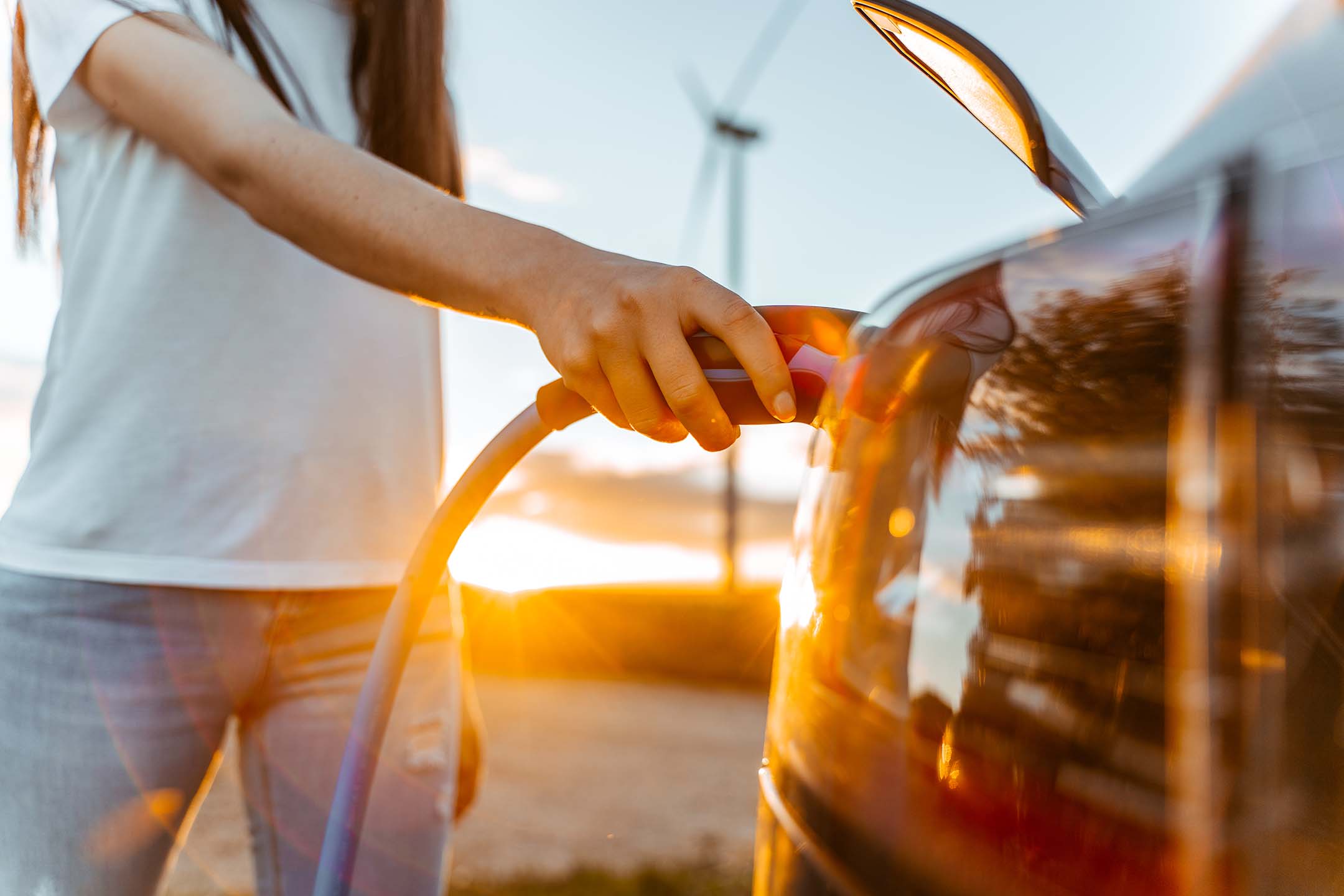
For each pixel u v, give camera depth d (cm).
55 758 99
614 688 1353
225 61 91
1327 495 39
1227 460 41
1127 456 43
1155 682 40
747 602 1460
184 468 103
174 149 91
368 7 121
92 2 95
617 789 679
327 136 82
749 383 57
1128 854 39
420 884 117
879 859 47
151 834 104
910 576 49
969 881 43
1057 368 46
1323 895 37
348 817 71
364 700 71
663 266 61
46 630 100
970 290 53
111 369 103
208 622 104
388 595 118
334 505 111
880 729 48
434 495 126
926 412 51
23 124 118
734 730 984
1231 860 38
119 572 101
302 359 110
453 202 74
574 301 62
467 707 138
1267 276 43
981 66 76
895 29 81
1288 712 39
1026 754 42
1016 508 45
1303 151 47
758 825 60
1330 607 39
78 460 102
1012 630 44
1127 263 47
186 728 105
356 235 75
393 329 119
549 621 1524
